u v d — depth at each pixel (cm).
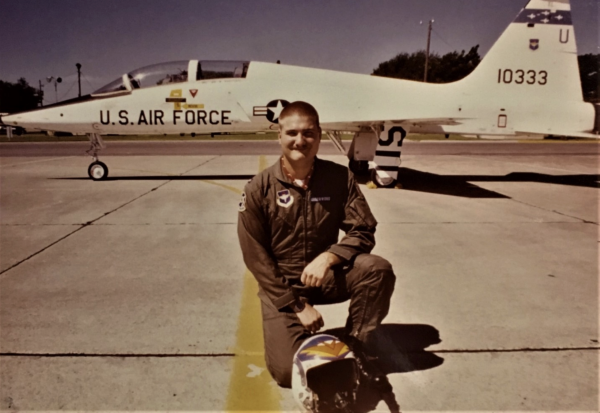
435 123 839
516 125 974
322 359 186
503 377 227
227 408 204
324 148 2075
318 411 188
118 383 223
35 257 431
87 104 904
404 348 256
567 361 243
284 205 217
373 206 679
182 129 927
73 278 373
